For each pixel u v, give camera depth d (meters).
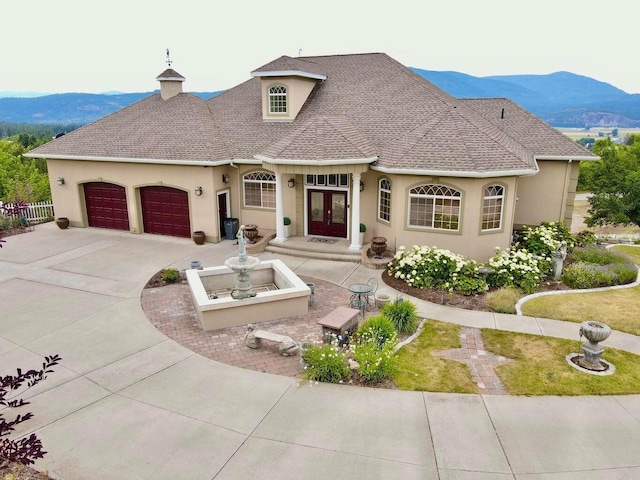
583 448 7.12
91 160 20.56
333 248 17.59
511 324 11.54
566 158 18.00
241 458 6.95
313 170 16.30
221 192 19.38
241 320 11.66
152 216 20.66
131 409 8.16
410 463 6.83
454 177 15.33
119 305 12.90
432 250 14.95
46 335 11.06
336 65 23.00
